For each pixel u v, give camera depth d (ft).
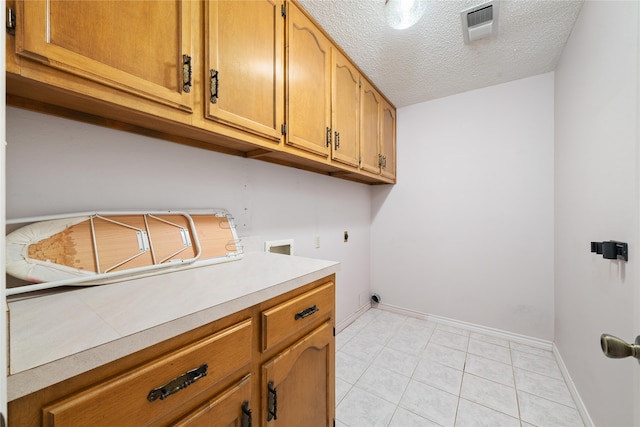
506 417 4.26
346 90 5.54
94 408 1.42
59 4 1.88
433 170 7.94
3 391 1.02
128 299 2.14
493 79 6.66
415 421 4.19
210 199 4.00
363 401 4.63
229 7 3.04
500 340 6.83
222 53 2.96
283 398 2.71
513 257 6.82
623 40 2.98
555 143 6.16
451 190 7.66
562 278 5.59
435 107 7.87
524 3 4.22
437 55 5.59
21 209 2.40
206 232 3.66
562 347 5.54
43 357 1.29
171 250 3.21
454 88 7.16
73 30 1.94
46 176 2.53
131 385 1.57
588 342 4.07
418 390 4.91
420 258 8.18
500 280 6.99
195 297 2.19
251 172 4.68
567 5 4.26
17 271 2.17
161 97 2.45
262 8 3.49
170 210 3.43
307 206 6.09
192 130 3.04
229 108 3.06
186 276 2.90
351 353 6.19
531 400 4.63
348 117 5.62
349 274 7.84
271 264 3.53
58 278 2.33
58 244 2.45
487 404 4.55
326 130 4.88
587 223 4.12
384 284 8.88
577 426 4.07
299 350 2.88
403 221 8.49
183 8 2.60
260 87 3.47
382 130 7.42
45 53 1.81
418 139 8.18
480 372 5.45
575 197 4.71
